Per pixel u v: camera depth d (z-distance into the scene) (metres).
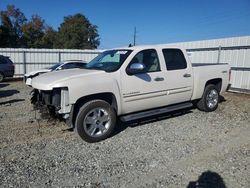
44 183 3.76
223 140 5.46
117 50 6.39
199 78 7.22
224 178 3.89
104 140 5.47
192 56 14.86
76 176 3.97
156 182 3.79
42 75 6.04
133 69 5.59
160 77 6.24
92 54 23.64
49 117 5.56
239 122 6.78
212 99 7.79
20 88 14.20
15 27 54.06
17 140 5.48
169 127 6.30
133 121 6.77
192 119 7.00
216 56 13.38
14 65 19.69
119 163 4.40
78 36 57.06
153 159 4.55
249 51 11.78
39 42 54.34
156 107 6.47
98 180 3.86
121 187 3.67
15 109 8.39
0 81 17.83
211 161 4.46
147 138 5.56
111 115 5.50
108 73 5.51
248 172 4.07
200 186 3.67
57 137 5.65
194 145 5.17
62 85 5.01
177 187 3.66
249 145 5.18
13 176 3.95
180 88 6.73
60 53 22.66
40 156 4.68
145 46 6.26
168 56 6.54
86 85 5.18
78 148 5.05
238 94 11.63
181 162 4.43
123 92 5.68
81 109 5.19
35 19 54.88
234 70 12.43
